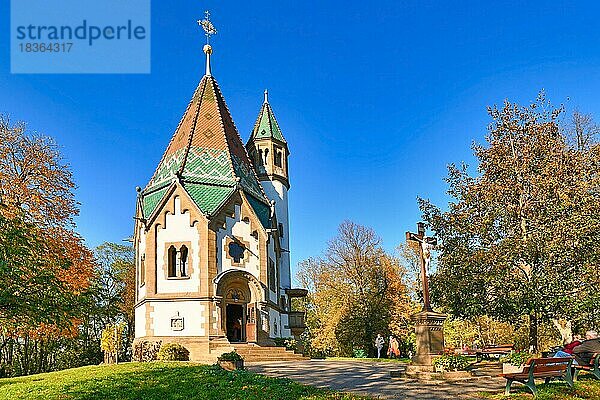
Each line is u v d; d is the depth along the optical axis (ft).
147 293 124.06
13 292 51.01
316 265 238.89
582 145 120.67
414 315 74.79
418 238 77.15
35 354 172.04
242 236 130.41
